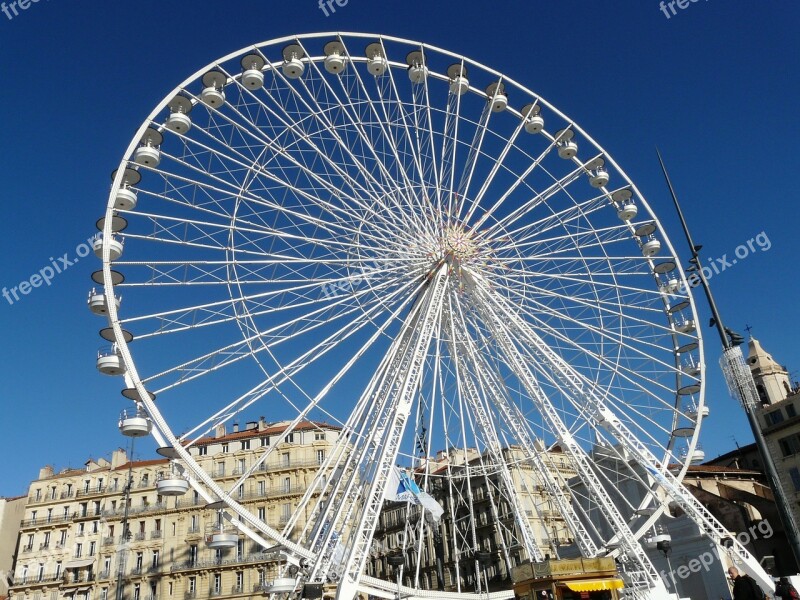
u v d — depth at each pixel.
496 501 70.69
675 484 35.56
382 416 31.81
